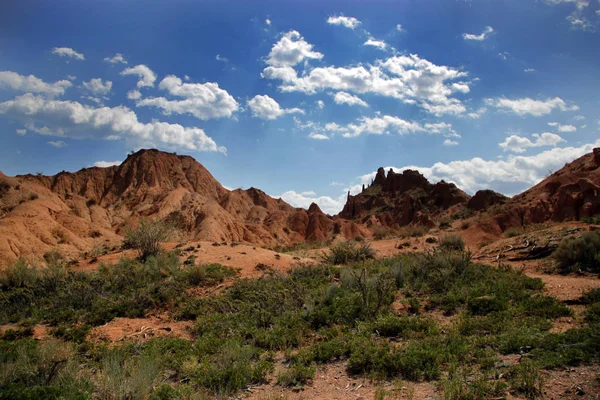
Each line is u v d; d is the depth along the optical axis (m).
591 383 6.18
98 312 14.36
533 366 6.90
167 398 6.76
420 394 6.54
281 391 7.30
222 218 71.81
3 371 7.16
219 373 7.79
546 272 16.06
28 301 16.34
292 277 17.42
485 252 21.36
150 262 20.38
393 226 79.81
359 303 12.41
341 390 7.11
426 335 9.52
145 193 102.25
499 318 10.19
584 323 9.40
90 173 110.75
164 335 11.95
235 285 16.80
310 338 10.67
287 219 99.62
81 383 7.05
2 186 67.00
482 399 5.97
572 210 27.02
